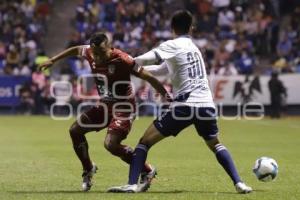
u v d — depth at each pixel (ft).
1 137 212.23
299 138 215.92
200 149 178.50
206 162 146.41
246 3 391.45
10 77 330.34
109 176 121.29
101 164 140.56
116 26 363.76
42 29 379.96
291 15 387.34
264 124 280.72
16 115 325.01
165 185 108.78
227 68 332.39
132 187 98.17
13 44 352.08
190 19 99.25
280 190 103.76
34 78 325.62
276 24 371.97
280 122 293.02
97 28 371.35
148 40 359.66
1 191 100.73
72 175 121.60
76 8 393.70
